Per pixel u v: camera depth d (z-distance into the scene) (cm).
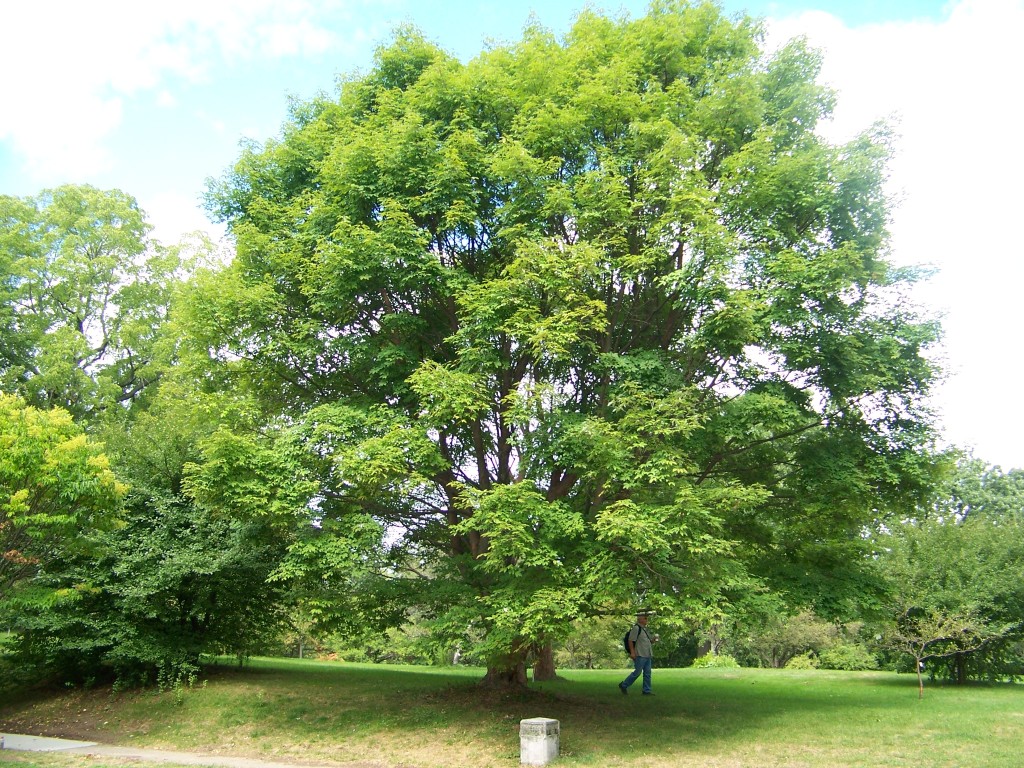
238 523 1322
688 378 1245
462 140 1283
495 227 1338
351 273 1223
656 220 1237
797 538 1438
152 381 2919
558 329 1105
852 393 1185
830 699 1510
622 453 1064
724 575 1077
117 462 1664
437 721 1298
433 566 1511
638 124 1238
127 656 1554
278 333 1302
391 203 1230
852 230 1273
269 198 1488
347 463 1094
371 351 1292
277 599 1767
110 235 2883
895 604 1543
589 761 1027
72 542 1290
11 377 2570
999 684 1856
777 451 1362
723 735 1149
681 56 1397
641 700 1486
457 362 1251
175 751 1246
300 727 1335
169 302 2933
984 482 4038
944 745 1025
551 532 1098
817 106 1390
